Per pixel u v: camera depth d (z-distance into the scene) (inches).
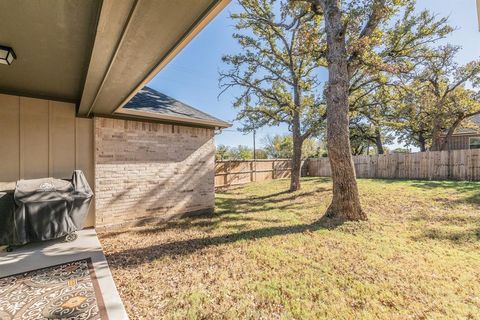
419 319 92.7
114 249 167.6
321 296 107.8
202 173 284.8
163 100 292.4
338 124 230.4
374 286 115.2
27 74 145.6
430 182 400.5
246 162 553.0
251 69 411.2
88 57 118.8
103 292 109.4
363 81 391.9
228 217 262.7
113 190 221.6
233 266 138.4
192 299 106.3
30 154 189.0
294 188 423.2
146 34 88.0
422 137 652.7
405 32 335.6
